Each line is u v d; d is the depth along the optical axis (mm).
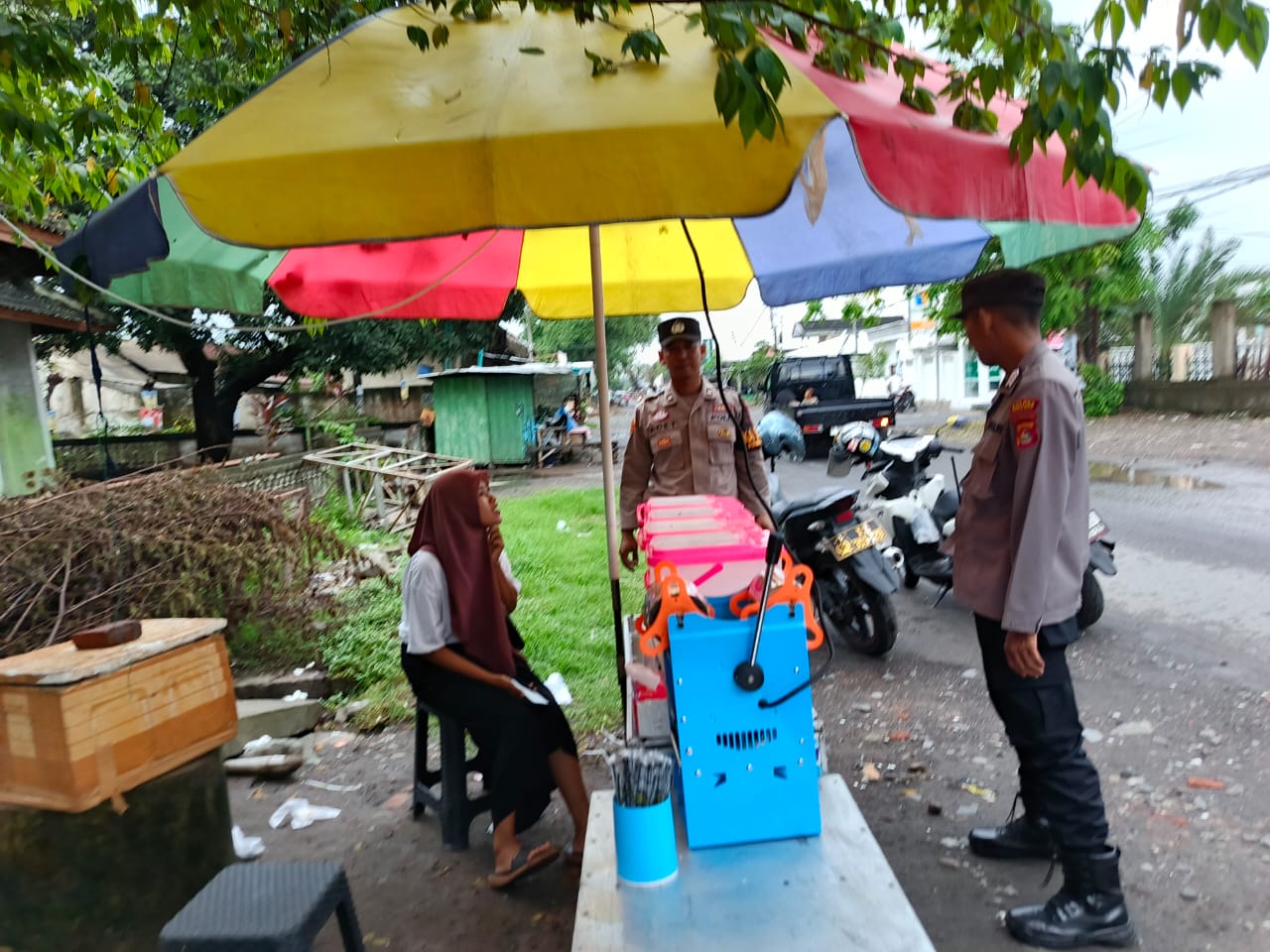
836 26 2207
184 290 3162
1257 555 6879
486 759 3344
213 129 1978
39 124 3236
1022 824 3006
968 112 2119
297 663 5062
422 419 20938
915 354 33469
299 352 15539
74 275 2307
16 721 2346
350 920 2264
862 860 1784
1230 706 4148
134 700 2467
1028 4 1995
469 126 1872
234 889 2146
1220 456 12391
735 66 1669
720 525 2432
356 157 1845
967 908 2732
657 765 1750
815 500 5152
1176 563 6816
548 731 3088
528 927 2742
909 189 1949
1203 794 3363
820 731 2535
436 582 2971
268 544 4973
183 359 15719
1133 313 20391
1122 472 11570
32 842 2363
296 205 1864
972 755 3863
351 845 3301
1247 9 1733
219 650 2754
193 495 4875
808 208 1891
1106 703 4285
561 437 21734
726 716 1849
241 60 4254
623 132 1822
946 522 5797
